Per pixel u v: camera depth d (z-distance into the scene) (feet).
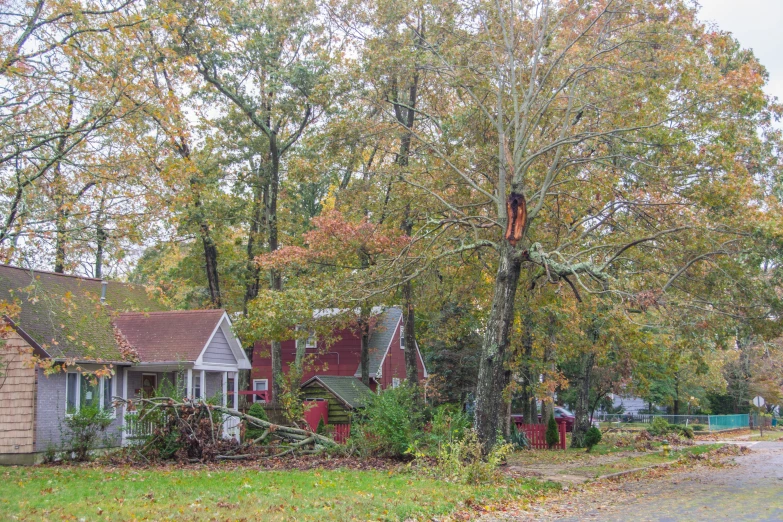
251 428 81.51
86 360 69.41
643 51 63.41
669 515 39.58
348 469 57.16
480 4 70.59
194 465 60.70
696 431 158.92
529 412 128.16
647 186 63.46
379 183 79.77
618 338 86.28
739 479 60.90
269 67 92.02
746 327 62.23
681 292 65.21
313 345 122.21
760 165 63.16
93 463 62.39
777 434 158.51
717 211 59.62
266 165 104.83
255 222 108.88
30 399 65.05
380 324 111.55
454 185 75.05
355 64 73.87
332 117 86.69
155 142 59.11
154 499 38.37
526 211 63.31
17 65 49.62
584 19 69.51
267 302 69.51
